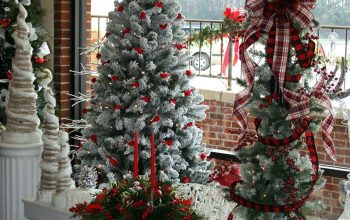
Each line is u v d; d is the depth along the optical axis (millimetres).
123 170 4391
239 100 2939
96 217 2781
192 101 4504
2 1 5613
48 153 3779
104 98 4449
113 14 4488
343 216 3361
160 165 4324
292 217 2863
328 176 5027
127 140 4371
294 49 2885
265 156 2848
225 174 3498
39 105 5570
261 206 2852
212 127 5711
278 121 2832
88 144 4512
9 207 4617
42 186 3783
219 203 3713
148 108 4340
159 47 4398
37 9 5992
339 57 4832
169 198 2777
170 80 4406
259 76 2887
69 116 6348
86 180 3584
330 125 2979
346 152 5035
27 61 4551
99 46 5684
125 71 4395
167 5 4434
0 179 4641
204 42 5707
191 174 4473
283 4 2840
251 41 2902
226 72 5605
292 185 2807
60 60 6250
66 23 6238
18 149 4539
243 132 2969
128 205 2732
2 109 5621
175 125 4453
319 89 2885
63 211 3553
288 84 2826
